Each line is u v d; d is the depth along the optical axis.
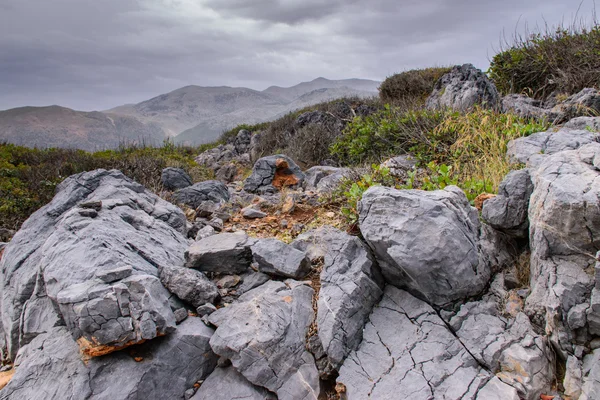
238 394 2.70
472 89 7.92
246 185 7.02
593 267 2.45
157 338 2.86
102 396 2.54
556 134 4.42
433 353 2.59
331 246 3.36
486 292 2.99
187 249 3.69
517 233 3.14
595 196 2.36
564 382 2.34
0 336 3.64
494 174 4.35
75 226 3.62
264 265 3.57
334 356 2.70
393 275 3.14
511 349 2.50
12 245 4.35
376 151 7.31
